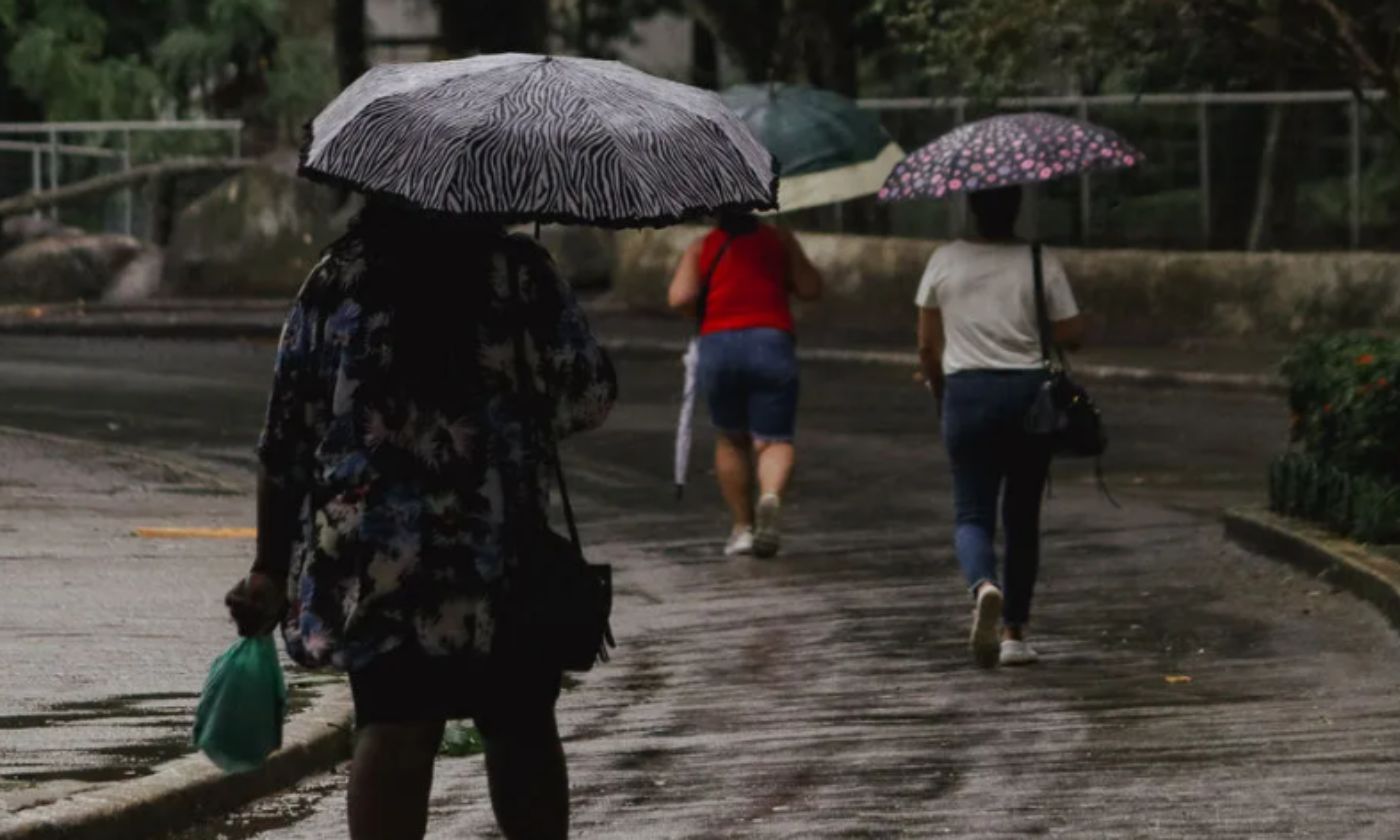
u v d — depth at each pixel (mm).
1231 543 29484
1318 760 17016
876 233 68062
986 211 22500
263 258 76062
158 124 82125
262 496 11648
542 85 11523
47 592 24719
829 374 55875
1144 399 50062
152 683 19750
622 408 47688
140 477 34906
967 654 22828
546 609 11406
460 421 11391
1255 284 58625
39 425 44219
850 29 65688
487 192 11000
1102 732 18547
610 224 11328
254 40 85438
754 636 24078
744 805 16141
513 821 11938
